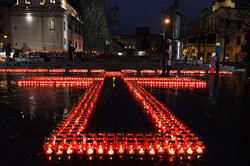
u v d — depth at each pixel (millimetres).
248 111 4117
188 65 18906
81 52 23406
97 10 26156
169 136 2568
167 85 8445
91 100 4777
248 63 5516
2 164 2039
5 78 10727
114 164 2080
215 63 13992
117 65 17969
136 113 3994
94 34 26141
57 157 2215
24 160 2129
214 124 3324
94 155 2256
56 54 24531
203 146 2377
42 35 38250
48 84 8398
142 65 17844
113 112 4062
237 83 9328
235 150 2375
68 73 14758
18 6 37906
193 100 5281
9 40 38750
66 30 41031
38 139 2666
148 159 2184
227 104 4723
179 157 2225
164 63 11211
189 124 3318
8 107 4359
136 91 6180
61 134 2623
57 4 38000
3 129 2977
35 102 4898
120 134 2623
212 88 7621
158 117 3426
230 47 47219
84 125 3248
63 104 4699
